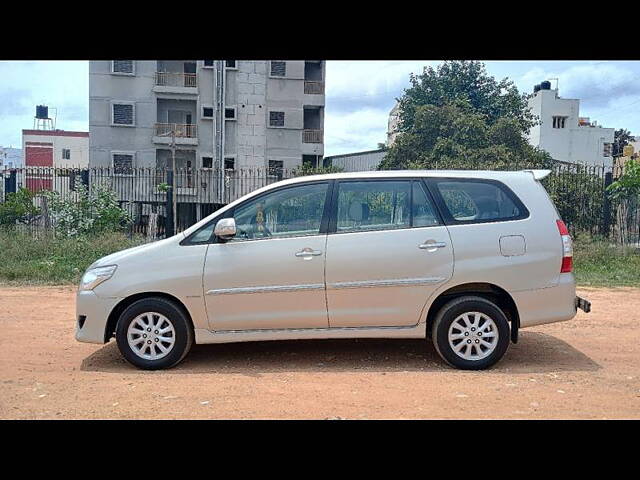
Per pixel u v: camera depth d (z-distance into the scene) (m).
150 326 5.81
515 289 5.76
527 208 5.90
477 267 5.74
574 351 6.59
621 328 7.83
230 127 37.16
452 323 5.76
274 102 37.66
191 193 22.69
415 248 5.77
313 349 6.59
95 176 20.31
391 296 5.78
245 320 5.79
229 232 5.69
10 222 17.58
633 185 15.38
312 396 4.96
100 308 5.81
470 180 5.99
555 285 5.79
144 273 5.79
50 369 5.87
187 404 4.77
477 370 5.75
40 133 59.78
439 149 31.80
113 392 5.09
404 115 40.81
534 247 5.80
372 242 5.80
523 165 19.19
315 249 5.78
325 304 5.78
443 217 5.88
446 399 4.89
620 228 15.51
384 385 5.27
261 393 5.05
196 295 5.76
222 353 6.45
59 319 8.41
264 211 5.95
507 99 41.81
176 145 36.25
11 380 5.47
